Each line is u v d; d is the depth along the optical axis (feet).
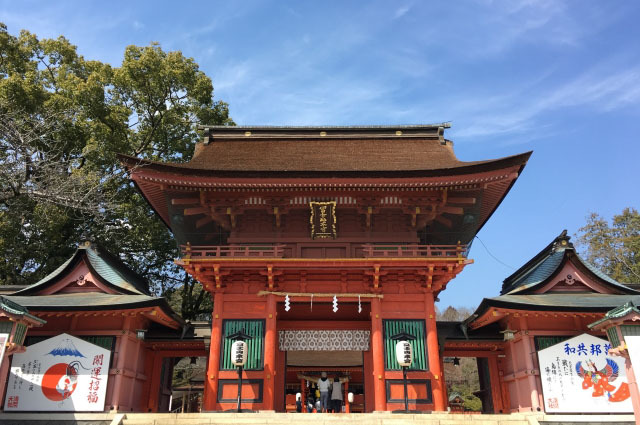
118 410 59.06
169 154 122.42
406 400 59.31
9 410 56.95
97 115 106.01
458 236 73.20
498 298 64.59
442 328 73.36
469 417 55.57
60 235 101.81
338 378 91.71
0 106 87.45
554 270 67.97
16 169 73.82
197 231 73.15
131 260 113.19
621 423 57.21
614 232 160.45
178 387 119.03
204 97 120.16
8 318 46.55
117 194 104.53
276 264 65.87
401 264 66.03
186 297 122.21
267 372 62.59
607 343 60.29
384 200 69.97
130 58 114.52
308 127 90.63
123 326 63.10
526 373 61.31
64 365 59.36
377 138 89.81
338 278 68.64
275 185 66.49
